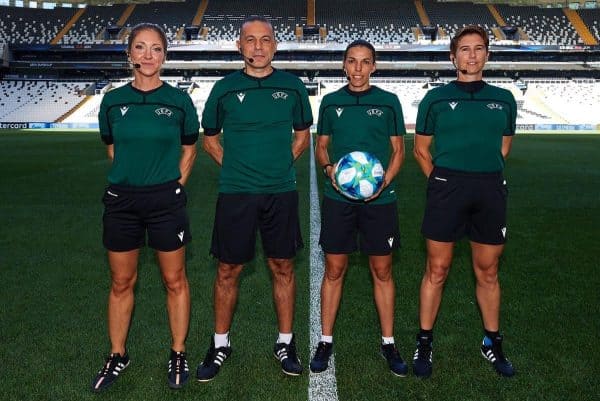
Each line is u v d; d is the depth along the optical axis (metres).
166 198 3.01
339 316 3.99
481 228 3.22
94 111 40.06
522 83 44.22
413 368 3.13
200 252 5.70
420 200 8.99
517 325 3.76
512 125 3.30
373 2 49.81
